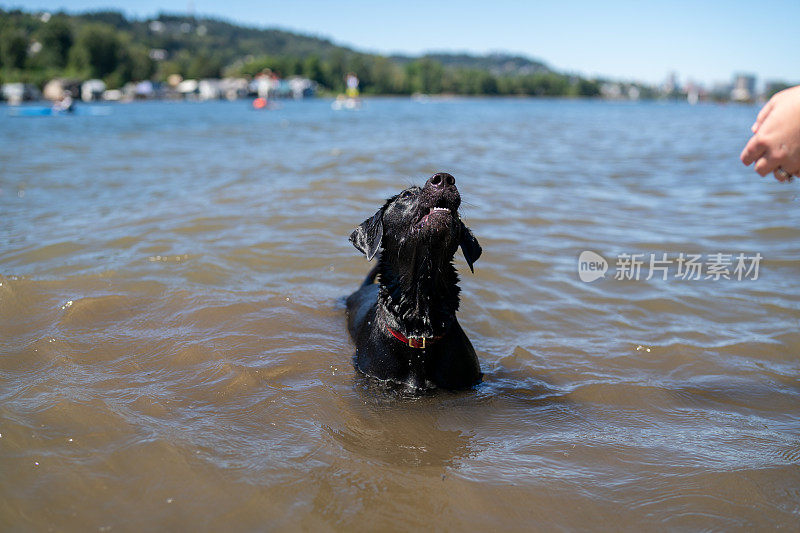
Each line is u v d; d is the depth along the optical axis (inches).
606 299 242.7
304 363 183.6
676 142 877.2
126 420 142.4
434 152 651.5
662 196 433.7
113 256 267.6
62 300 216.8
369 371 179.6
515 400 167.9
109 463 125.5
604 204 403.2
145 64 5369.1
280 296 235.1
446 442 143.9
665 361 191.3
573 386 175.6
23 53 4753.9
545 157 652.1
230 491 118.7
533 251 298.5
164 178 464.1
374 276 234.2
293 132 975.6
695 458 137.3
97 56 5034.5
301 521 111.8
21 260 257.6
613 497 122.6
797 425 153.4
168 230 309.6
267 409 153.0
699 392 171.6
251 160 565.9
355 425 150.6
